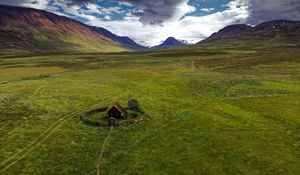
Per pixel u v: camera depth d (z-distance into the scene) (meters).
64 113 72.00
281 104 79.62
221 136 58.69
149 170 46.16
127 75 126.31
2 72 141.25
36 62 181.62
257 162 48.12
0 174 45.03
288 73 123.69
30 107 76.19
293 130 61.22
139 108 73.88
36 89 96.19
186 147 53.88
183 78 116.94
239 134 59.56
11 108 75.31
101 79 115.88
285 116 69.81
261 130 61.66
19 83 107.19
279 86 99.75
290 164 47.34
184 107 78.62
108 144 55.09
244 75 122.88
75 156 50.47
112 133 60.09
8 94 89.25
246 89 96.88
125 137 58.38
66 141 56.31
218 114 72.50
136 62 175.00
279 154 50.69
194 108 77.69
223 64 159.25
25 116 69.69
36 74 133.12
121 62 176.12
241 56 196.12
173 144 55.12
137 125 64.56
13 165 47.59
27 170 46.19
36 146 54.16
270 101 82.75
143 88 100.38
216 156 50.38
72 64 168.12
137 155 50.91
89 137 58.31
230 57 193.38
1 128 62.50
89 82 109.19
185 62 172.62
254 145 54.41
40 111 73.25
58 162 48.59
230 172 45.31
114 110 67.12
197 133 60.34
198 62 171.75
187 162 48.41
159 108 77.50
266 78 113.94
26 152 51.94
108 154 51.25
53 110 74.12
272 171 45.38
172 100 85.50
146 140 56.97
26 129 62.00
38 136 58.62
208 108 77.50
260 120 67.69
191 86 102.62
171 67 151.12
